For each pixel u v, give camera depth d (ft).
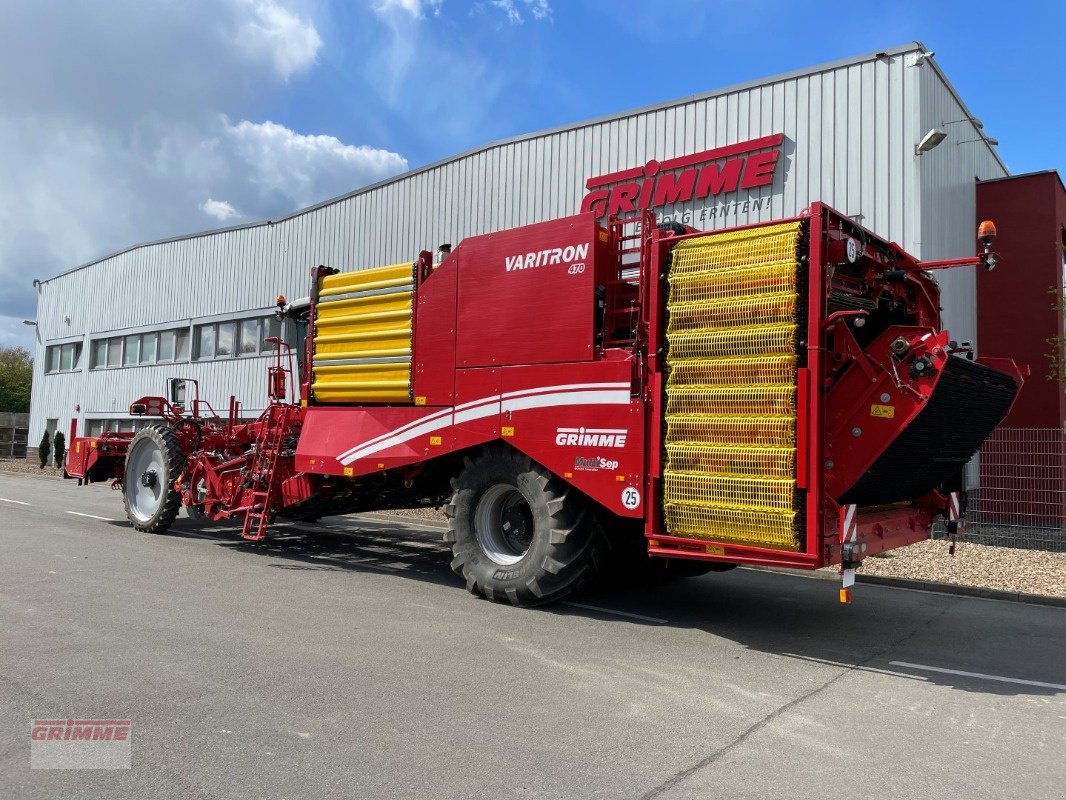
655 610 23.45
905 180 37.45
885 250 21.33
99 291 94.79
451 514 24.38
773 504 17.80
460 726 13.21
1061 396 47.91
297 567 28.63
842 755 12.53
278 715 13.44
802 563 17.60
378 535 38.99
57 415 102.22
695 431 19.08
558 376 21.97
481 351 23.89
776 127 41.42
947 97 42.14
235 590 23.88
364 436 27.07
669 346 19.61
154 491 36.52
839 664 18.12
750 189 42.09
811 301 17.51
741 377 18.48
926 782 11.57
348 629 19.54
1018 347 48.91
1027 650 19.92
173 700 14.02
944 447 20.40
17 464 101.55
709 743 12.83
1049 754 12.79
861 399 18.28
